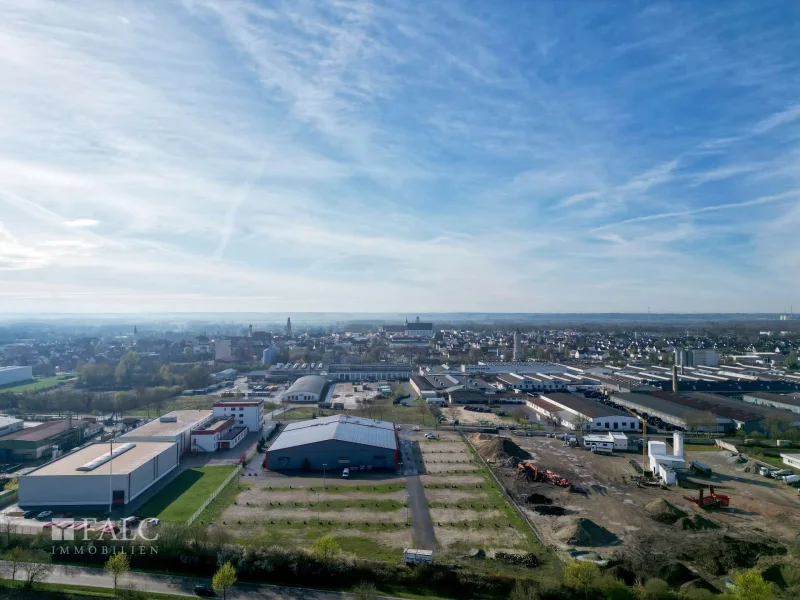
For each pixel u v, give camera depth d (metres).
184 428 100.00
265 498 74.50
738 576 46.56
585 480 82.81
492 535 62.16
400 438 110.81
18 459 95.12
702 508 70.88
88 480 71.56
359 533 62.72
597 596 48.50
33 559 52.44
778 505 72.25
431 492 76.88
